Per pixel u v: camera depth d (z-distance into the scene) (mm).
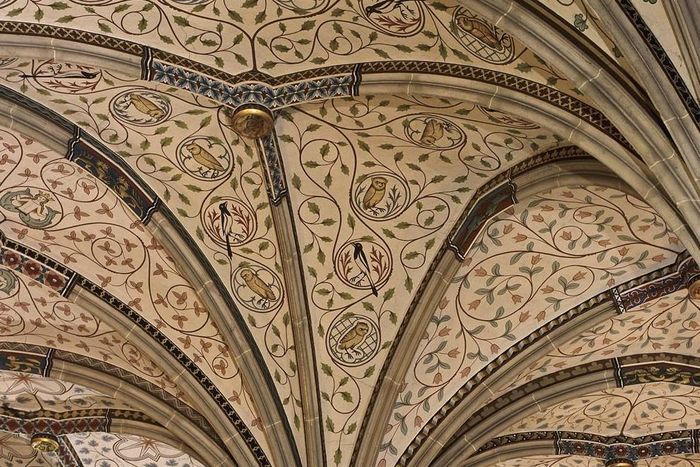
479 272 13758
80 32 11711
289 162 13258
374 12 11359
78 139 12812
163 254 13672
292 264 13711
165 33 11914
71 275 13984
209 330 13992
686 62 9742
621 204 12703
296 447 13969
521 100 11289
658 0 9727
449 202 13430
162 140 13023
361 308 14039
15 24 11453
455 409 14102
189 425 14594
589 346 14445
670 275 13508
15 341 14930
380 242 13789
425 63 11703
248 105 12367
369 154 13156
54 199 13398
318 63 12133
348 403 14062
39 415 16250
